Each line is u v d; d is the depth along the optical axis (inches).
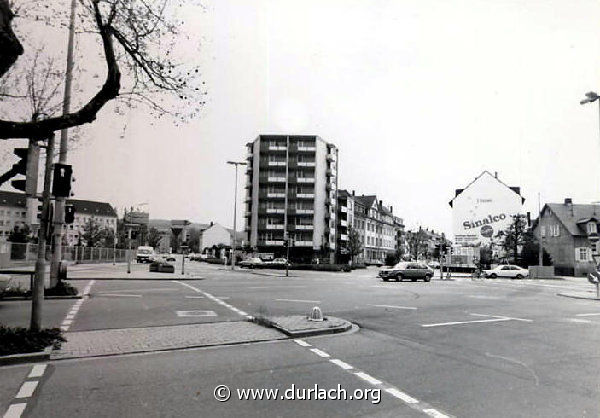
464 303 692.1
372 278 1523.1
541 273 1909.4
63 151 609.9
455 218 2640.3
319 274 1770.4
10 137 313.6
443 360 297.7
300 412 197.8
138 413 193.5
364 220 4037.9
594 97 915.4
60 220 667.4
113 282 968.3
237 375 254.2
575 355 316.5
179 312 521.3
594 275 877.2
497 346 347.3
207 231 5142.7
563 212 2471.7
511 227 2385.6
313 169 3196.4
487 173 2608.3
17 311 499.5
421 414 197.0
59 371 259.1
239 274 1584.6
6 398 211.2
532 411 201.5
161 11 363.6
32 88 484.7
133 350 312.2
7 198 4576.8
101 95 327.3
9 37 273.0
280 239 3152.1
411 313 555.2
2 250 1272.1
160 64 376.2
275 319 448.8
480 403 211.6
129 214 1836.9
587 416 195.6
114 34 347.6
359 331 416.5
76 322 435.5
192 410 197.9
